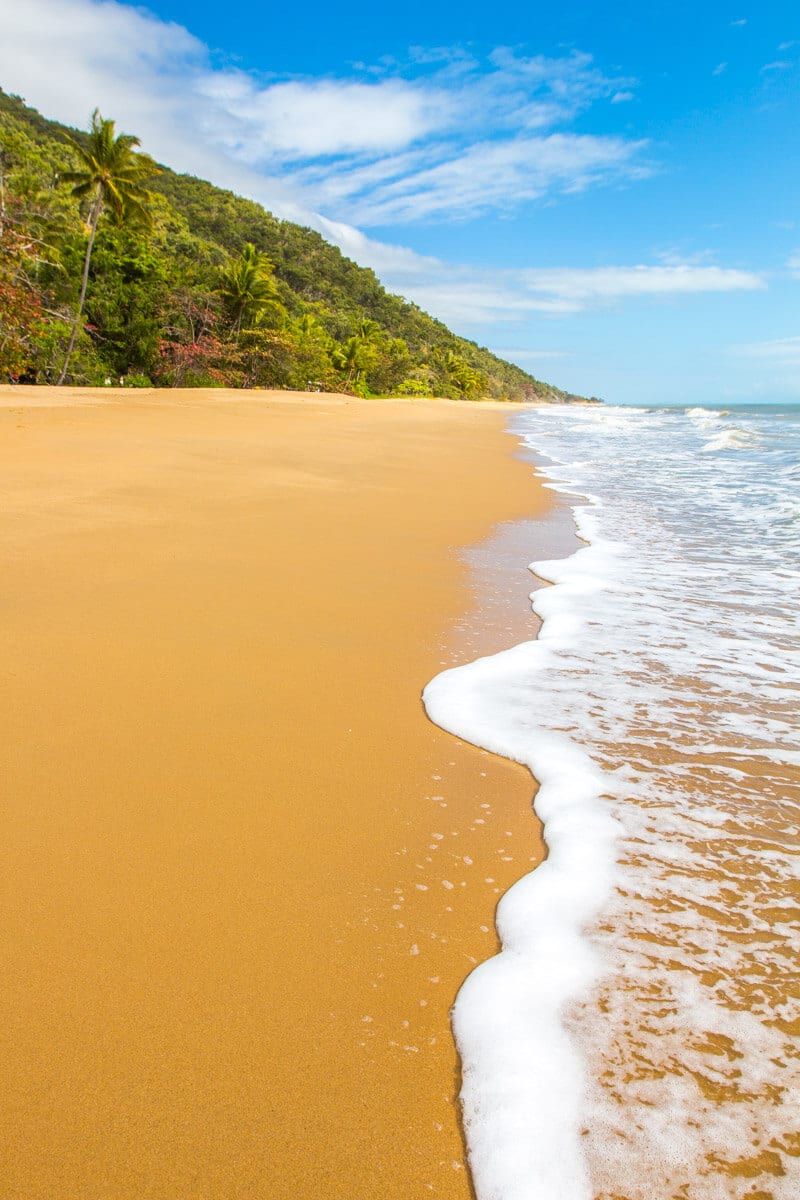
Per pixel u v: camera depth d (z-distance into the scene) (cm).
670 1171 125
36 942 168
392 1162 125
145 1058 142
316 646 364
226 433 1397
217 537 564
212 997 157
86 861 197
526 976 168
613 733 292
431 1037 151
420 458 1316
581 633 412
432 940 179
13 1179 118
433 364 10538
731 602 486
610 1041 151
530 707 313
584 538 705
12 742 253
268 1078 139
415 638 388
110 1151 124
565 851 216
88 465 838
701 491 1062
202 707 289
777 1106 137
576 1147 129
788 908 194
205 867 199
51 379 3186
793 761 273
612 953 176
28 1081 135
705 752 279
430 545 613
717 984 167
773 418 5225
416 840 219
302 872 200
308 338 5641
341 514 706
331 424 2020
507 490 998
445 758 268
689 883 203
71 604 390
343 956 171
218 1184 120
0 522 547
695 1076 143
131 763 246
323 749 267
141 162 3369
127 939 171
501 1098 138
